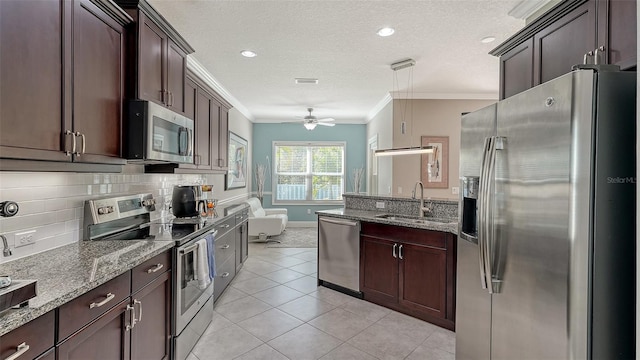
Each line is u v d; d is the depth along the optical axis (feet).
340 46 10.71
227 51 11.18
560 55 6.13
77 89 5.17
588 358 4.07
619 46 4.86
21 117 4.16
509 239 5.10
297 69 13.14
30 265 5.00
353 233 11.06
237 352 7.61
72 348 4.00
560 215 4.19
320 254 12.18
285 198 25.89
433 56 11.60
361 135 25.89
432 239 9.12
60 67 4.82
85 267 4.91
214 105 13.21
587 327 4.05
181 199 10.44
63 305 3.84
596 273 4.05
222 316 9.50
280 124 25.59
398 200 11.97
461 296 6.80
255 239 20.52
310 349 7.75
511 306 5.11
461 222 6.79
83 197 6.94
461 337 6.80
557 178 4.24
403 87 15.83
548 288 4.38
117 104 6.29
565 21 6.00
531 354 4.70
